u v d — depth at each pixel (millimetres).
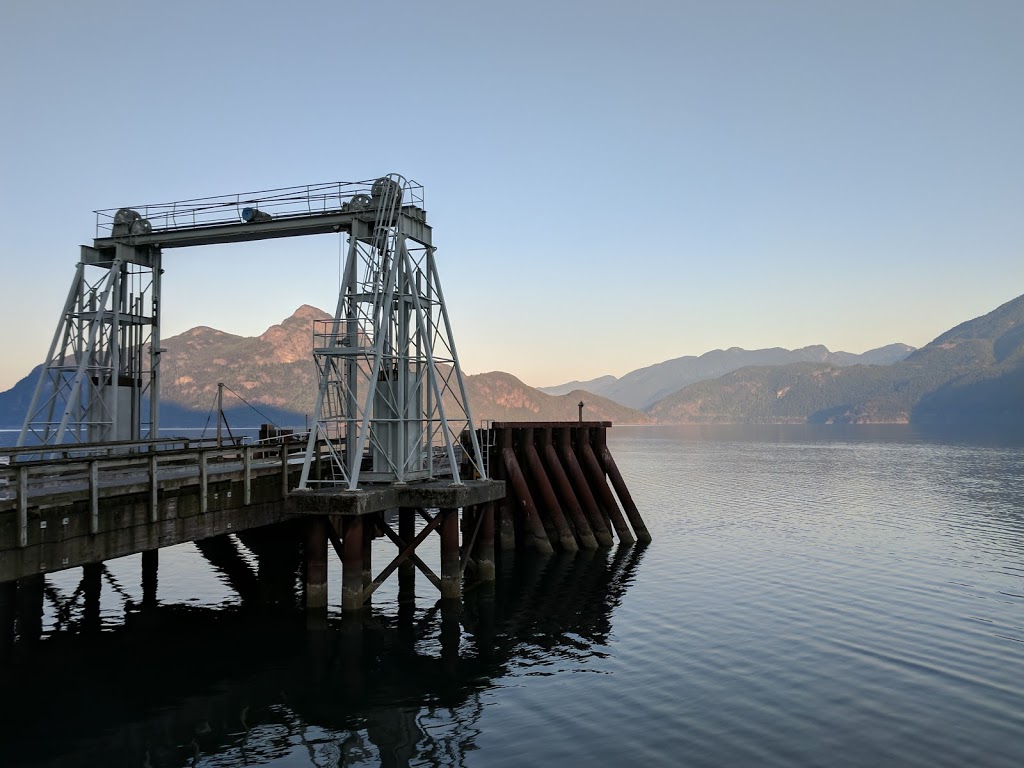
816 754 16984
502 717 18953
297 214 31406
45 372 32531
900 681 21406
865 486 83938
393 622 26891
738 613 28547
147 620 26938
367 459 35312
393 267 28531
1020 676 21844
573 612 28562
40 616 27375
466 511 35062
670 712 19266
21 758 16562
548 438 41344
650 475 103500
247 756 16828
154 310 34719
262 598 30109
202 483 23641
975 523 53188
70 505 19234
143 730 18047
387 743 17516
